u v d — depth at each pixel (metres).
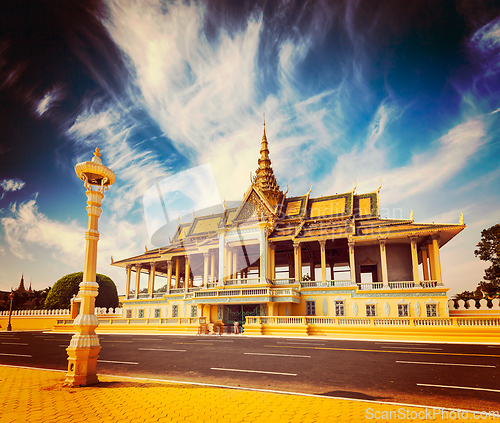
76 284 53.62
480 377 11.31
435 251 34.03
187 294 41.16
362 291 35.12
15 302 82.38
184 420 6.26
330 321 28.48
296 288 37.44
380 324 26.94
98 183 10.58
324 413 6.87
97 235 10.24
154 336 29.66
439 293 32.44
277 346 20.28
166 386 9.45
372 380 10.95
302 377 11.49
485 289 39.66
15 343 24.50
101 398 7.89
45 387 9.30
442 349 18.77
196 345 21.31
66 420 6.19
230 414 6.70
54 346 22.06
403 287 34.44
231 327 34.59
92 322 9.70
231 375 11.86
